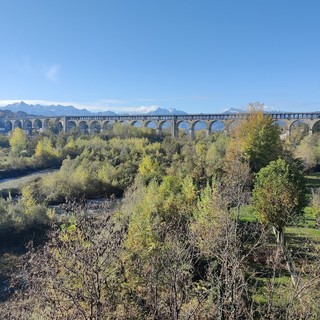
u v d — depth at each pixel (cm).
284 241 2239
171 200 2697
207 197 2414
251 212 2567
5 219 3925
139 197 3303
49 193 5391
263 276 1680
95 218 861
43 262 816
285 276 1683
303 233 2470
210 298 1219
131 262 1095
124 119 12475
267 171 2453
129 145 7950
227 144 5812
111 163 6681
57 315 785
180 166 5041
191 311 974
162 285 1155
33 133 13075
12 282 905
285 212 2169
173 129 10888
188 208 2611
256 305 1367
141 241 1569
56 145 9006
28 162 7962
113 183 5600
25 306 838
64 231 834
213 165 4475
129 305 975
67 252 789
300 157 5819
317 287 1270
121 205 3406
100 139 9019
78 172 5631
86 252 761
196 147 6950
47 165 8081
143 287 1063
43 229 3988
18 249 3647
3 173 7431
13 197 5569
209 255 1600
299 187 2386
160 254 1361
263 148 4309
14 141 9381
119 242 823
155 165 5353
